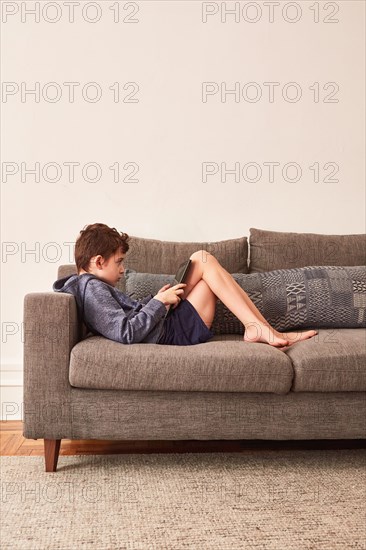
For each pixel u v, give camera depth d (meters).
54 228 3.02
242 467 2.07
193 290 2.34
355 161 3.14
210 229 3.10
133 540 1.50
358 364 2.03
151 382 1.97
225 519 1.63
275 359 2.00
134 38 3.06
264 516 1.65
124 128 3.05
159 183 3.07
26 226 3.01
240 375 1.98
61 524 1.60
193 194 3.09
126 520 1.62
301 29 3.13
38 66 3.02
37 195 3.01
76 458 2.19
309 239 2.83
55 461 2.04
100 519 1.63
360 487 1.87
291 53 3.13
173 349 2.02
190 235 3.09
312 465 2.10
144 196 3.07
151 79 3.07
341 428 2.07
